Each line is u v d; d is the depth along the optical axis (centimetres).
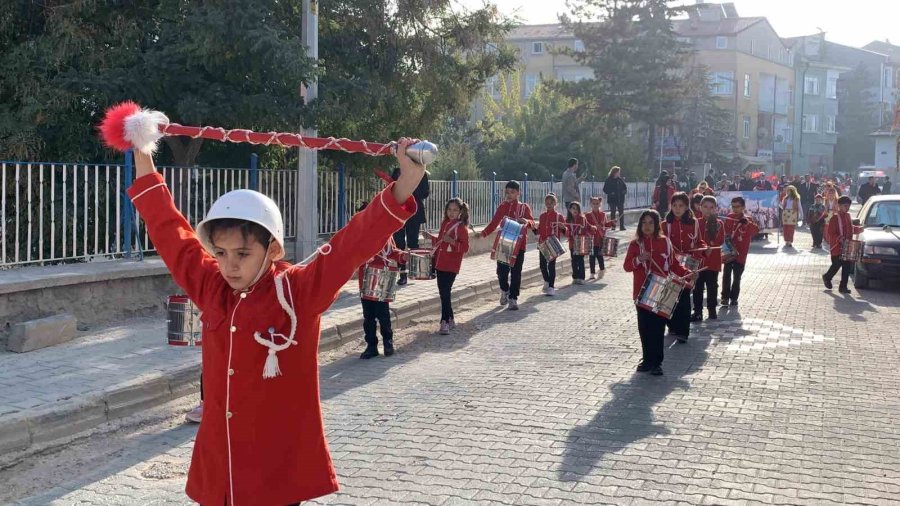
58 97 1248
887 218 1720
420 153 296
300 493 323
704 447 651
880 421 724
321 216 1542
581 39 4409
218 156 1573
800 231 3197
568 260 2050
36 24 1406
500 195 2217
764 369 921
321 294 314
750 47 6869
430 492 560
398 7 1523
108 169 1105
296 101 1361
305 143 332
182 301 654
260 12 1303
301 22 1423
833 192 2478
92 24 1373
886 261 1545
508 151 3444
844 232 1555
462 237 1141
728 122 6138
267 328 316
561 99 4209
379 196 306
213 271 333
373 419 732
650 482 576
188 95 1289
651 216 910
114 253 1123
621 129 4412
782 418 731
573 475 590
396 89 1595
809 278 1764
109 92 1247
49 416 679
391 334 1015
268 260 322
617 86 4241
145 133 341
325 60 1509
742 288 1606
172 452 660
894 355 997
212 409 322
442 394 818
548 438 673
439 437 679
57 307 983
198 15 1254
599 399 793
